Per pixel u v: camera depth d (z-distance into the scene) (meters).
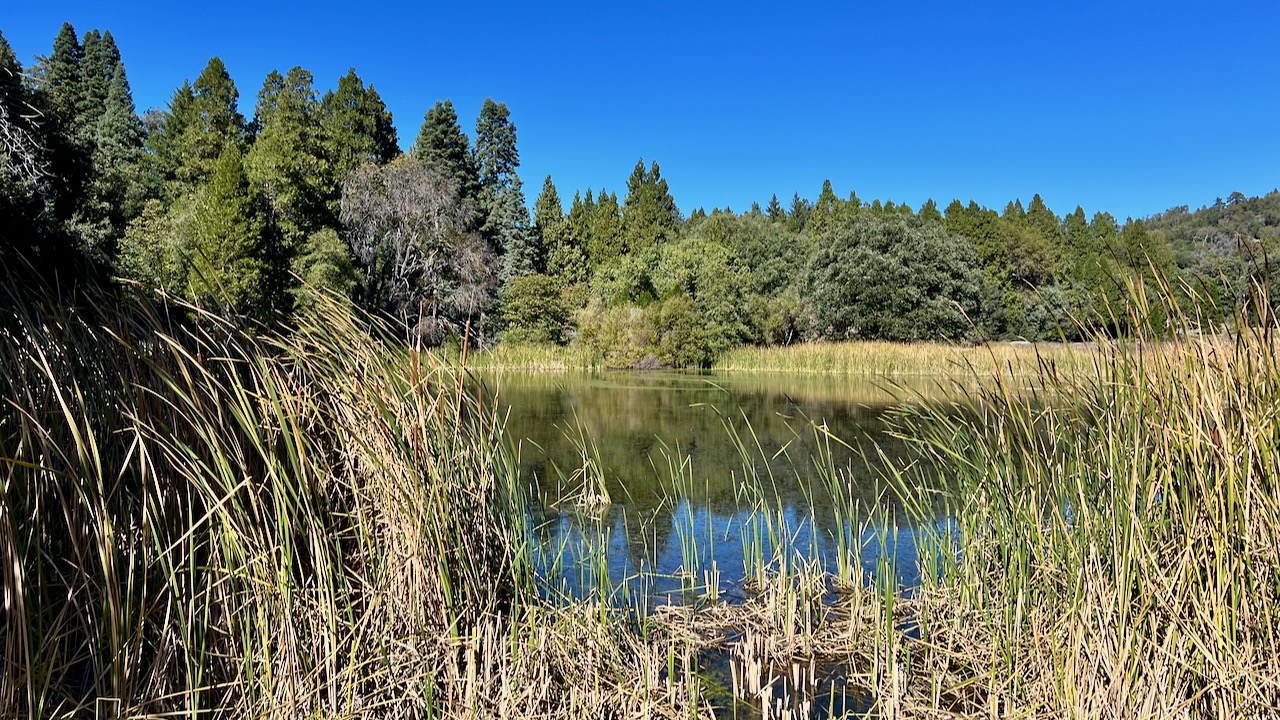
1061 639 2.82
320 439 3.04
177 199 27.73
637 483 6.96
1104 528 2.70
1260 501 2.32
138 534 2.50
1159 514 2.58
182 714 2.37
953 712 2.91
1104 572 2.67
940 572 4.39
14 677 2.03
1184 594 2.44
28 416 2.13
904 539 5.17
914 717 2.87
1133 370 2.67
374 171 27.22
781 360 23.52
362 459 2.97
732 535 5.34
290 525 2.70
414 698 2.64
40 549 2.05
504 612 3.24
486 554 3.22
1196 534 2.41
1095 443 2.95
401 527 2.84
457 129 39.31
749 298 30.25
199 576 2.58
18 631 1.97
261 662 2.52
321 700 2.57
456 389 3.37
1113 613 2.58
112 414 2.63
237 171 21.48
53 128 14.55
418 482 2.89
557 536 5.22
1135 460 2.52
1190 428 2.40
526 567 3.43
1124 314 2.78
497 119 42.22
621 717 2.81
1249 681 2.25
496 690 2.76
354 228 26.98
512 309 27.25
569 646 3.09
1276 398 2.31
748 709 2.97
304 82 34.06
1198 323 2.52
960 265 32.72
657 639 3.53
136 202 26.88
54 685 2.13
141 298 2.97
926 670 3.25
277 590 2.55
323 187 29.20
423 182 27.05
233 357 3.11
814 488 6.71
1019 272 45.09
